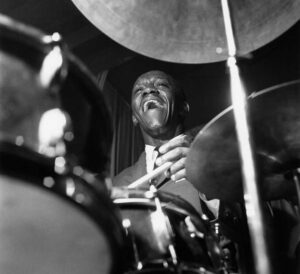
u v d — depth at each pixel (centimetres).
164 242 130
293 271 185
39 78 104
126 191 134
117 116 328
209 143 147
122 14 196
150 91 229
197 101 343
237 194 165
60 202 94
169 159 177
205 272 132
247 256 181
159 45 198
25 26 104
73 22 321
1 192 91
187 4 200
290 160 158
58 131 102
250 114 142
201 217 140
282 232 191
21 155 92
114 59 330
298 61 329
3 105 100
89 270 110
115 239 102
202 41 198
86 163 112
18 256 101
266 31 193
